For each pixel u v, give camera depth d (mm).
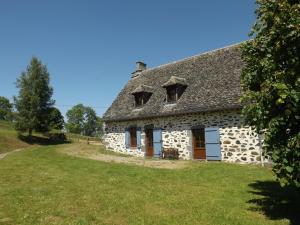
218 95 17047
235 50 19688
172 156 18844
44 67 38094
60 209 7613
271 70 6562
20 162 15688
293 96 5711
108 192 9406
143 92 21859
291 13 6328
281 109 6379
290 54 6332
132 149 22266
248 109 6883
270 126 6207
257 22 7387
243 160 15523
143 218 7094
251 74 7406
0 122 55219
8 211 7363
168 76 22734
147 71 26344
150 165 15703
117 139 23812
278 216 7277
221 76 18375
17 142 34844
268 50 6805
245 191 9625
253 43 7512
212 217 7188
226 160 16234
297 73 6207
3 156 21047
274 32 6582
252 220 6980
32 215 7129
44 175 12047
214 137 16828
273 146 6297
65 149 25938
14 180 10953
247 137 15422
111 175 12297
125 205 8062
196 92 18703
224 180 11312
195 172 13055
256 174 12281
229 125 16219
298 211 7617
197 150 17953
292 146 5836
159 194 9234
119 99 25438
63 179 11336
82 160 17234
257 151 15016
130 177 11914
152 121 20719
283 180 6094
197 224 6734
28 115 36469
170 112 18969
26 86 37062
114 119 23391
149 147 21109
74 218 7004
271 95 6273
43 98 37656
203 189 9961
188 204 8203
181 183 10922
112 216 7242
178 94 19547
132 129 22703
